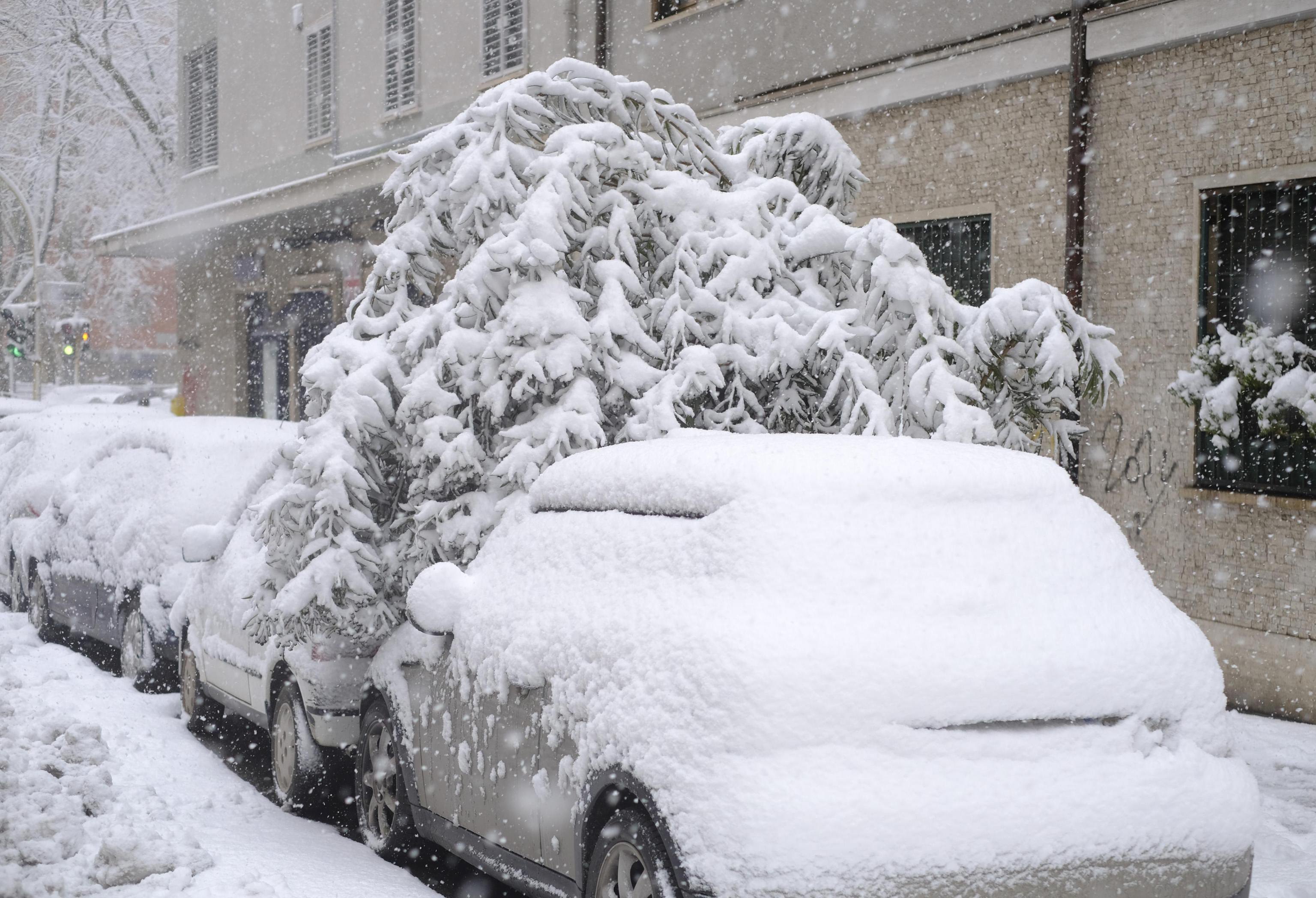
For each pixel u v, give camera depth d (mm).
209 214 25938
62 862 5371
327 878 5363
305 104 25734
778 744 3613
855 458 4324
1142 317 10383
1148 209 10336
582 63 7723
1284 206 9453
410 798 5863
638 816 3984
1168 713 4000
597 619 4371
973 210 11938
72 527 11680
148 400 46938
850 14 13039
